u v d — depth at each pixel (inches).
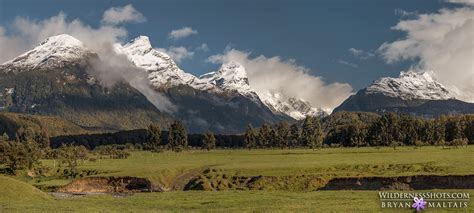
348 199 2778.1
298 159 6461.6
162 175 5201.8
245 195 3221.0
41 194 3412.9
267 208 2498.8
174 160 7391.7
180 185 5083.7
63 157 6993.1
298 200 2805.1
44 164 6806.1
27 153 6082.7
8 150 5959.6
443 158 5738.2
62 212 2401.6
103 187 4872.0
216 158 7642.7
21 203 2844.5
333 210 2377.0
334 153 7687.0
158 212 2455.7
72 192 4753.9
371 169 4872.0
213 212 2438.5
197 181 4813.0
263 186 4463.6
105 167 6112.2
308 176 4576.8
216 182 4709.6
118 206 2770.7
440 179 4079.7
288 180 4559.5
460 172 4232.3
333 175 4557.1
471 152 6968.5
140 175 5017.2
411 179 4156.0
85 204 2866.6
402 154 6801.2
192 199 3097.9
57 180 5408.5
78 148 7573.8
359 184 4291.3
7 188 3282.5
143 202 2970.0
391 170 4749.0
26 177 5807.1
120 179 4933.6
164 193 3597.4
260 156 7716.5
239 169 5132.9
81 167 6230.3
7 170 5920.3
